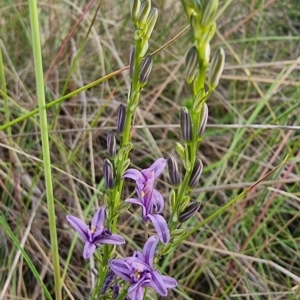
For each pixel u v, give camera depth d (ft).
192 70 0.50
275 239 1.21
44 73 1.38
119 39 1.49
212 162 1.36
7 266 1.04
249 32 1.65
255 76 1.53
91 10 1.52
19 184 1.13
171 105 1.45
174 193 0.59
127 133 0.61
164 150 1.32
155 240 0.60
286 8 1.75
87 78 1.44
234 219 1.13
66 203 1.20
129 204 0.63
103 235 0.61
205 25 0.48
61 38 1.39
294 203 1.24
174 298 1.04
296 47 1.66
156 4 1.58
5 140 1.19
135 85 0.60
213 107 1.47
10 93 1.27
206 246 1.06
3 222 0.79
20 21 1.33
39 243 1.10
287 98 1.44
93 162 1.20
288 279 1.11
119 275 0.59
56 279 0.70
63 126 1.31
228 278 1.13
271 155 1.33
